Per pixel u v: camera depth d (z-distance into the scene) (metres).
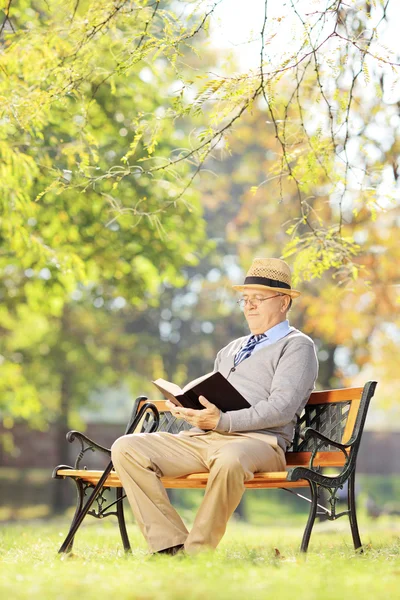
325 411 9.01
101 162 17.59
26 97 10.34
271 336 8.87
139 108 18.23
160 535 7.86
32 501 48.84
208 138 9.63
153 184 19.31
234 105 9.43
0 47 11.82
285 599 5.11
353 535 8.35
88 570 6.75
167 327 51.53
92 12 9.66
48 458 56.72
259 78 9.19
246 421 8.11
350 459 8.31
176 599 5.09
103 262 20.61
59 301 23.45
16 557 9.06
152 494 8.05
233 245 43.72
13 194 15.91
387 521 30.86
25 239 16.95
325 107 10.95
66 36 10.82
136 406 9.80
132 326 50.91
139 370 47.00
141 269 22.73
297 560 7.43
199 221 21.88
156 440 8.39
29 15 15.76
